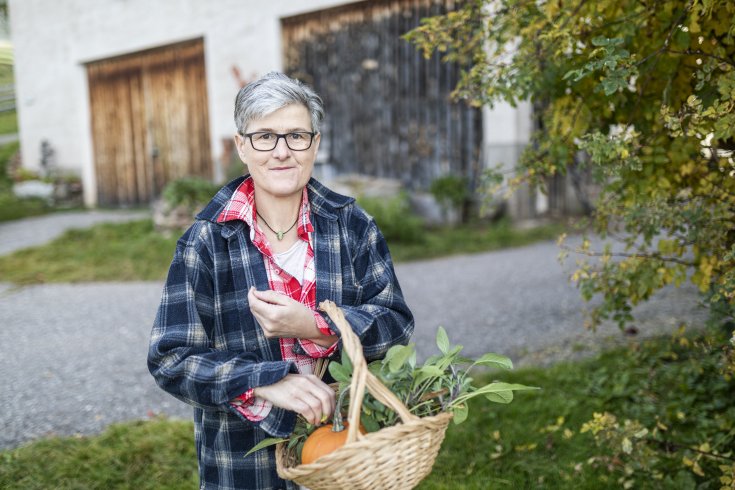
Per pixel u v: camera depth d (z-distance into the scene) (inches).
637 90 115.0
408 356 63.3
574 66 114.3
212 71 516.7
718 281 103.0
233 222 71.9
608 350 175.2
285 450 69.0
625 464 115.3
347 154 464.8
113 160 607.5
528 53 113.2
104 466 129.5
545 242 342.3
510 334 203.5
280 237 73.5
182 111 552.1
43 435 146.7
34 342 218.2
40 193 619.8
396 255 334.0
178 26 531.8
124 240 390.0
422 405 68.3
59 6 617.3
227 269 71.2
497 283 267.7
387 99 440.1
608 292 122.5
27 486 123.1
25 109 668.7
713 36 106.6
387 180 438.6
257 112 68.7
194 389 66.0
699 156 109.2
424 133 426.9
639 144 103.7
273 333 65.9
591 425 106.7
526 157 130.0
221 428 72.1
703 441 120.6
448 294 257.8
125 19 567.5
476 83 122.8
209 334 71.4
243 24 494.3
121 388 173.9
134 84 580.4
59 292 291.0
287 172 70.4
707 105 103.7
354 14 444.1
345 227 75.0
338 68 458.9
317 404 64.1
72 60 615.2
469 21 122.6
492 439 136.3
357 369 60.1
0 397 169.8
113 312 253.1
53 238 425.7
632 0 107.2
